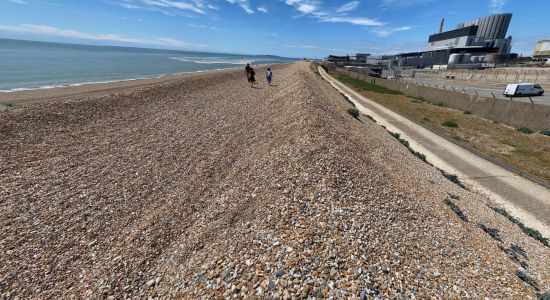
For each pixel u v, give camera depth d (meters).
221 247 6.10
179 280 5.46
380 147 13.58
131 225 7.66
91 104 18.67
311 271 5.04
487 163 15.78
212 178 10.38
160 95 24.42
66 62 75.81
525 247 7.98
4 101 21.17
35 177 9.82
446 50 120.88
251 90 31.83
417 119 26.20
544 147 18.25
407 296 4.77
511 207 11.24
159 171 10.95
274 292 4.62
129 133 15.24
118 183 9.88
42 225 7.40
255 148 12.58
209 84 34.50
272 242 5.80
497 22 160.50
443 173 13.76
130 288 5.57
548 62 91.75
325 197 7.37
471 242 7.11
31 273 5.91
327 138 11.16
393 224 6.88
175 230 7.41
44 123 14.69
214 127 16.86
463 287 5.29
